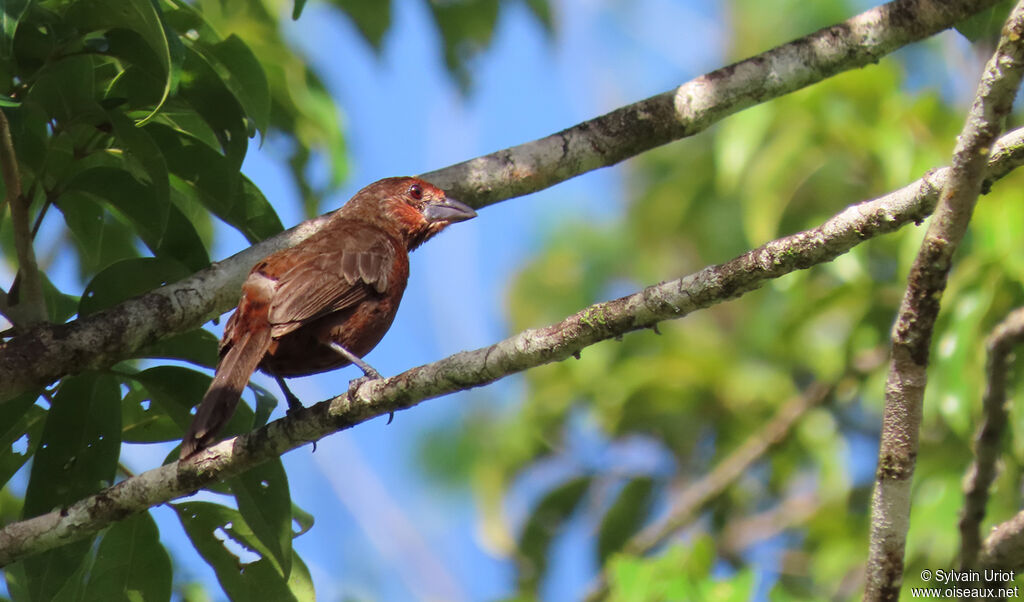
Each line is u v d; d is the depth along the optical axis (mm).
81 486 8211
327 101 12211
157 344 8766
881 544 7117
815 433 14984
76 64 8148
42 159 8820
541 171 10156
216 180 8992
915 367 6734
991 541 9484
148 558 8492
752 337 17328
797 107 14344
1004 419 9602
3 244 13344
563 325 7207
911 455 6906
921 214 6570
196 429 7547
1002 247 12117
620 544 16047
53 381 8281
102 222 9914
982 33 9875
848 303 14484
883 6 9938
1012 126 14570
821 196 15414
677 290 6980
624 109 10070
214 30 8945
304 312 8641
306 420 7617
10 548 7789
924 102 14125
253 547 8797
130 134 8141
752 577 9656
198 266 9078
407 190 10453
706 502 15078
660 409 16359
